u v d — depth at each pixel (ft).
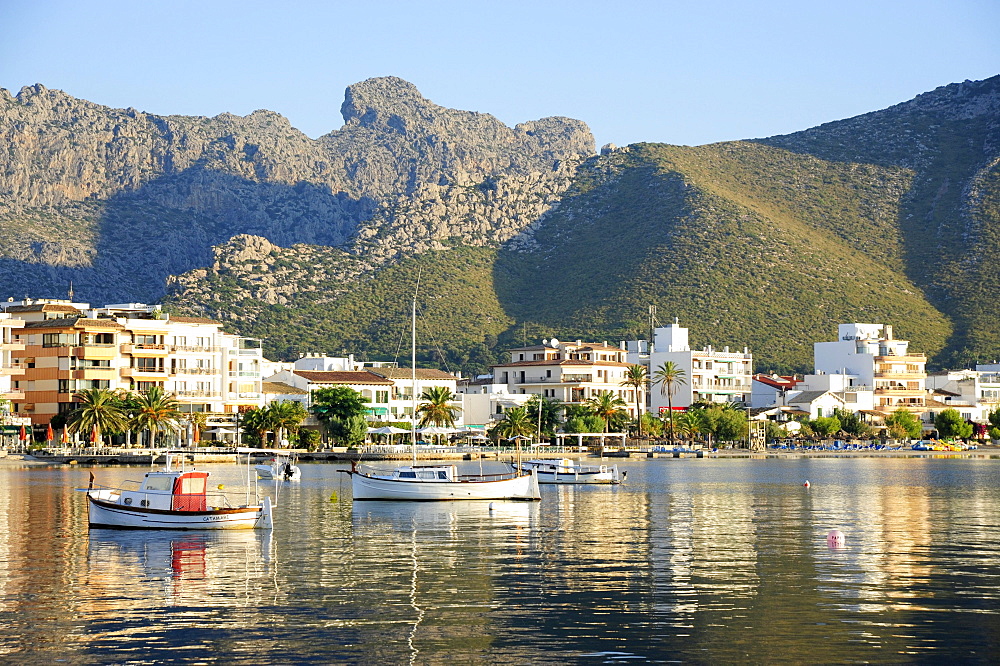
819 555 228.02
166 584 192.44
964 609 171.53
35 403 618.44
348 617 166.81
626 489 427.74
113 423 582.76
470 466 579.48
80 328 619.26
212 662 143.13
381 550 235.20
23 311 654.53
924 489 426.92
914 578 198.49
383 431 645.10
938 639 153.38
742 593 184.24
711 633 156.97
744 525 286.87
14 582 193.77
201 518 262.06
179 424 631.97
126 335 649.20
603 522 294.05
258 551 232.53
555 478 464.65
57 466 546.26
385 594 183.83
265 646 150.41
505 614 168.86
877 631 157.69
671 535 263.90
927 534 266.36
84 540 246.88
